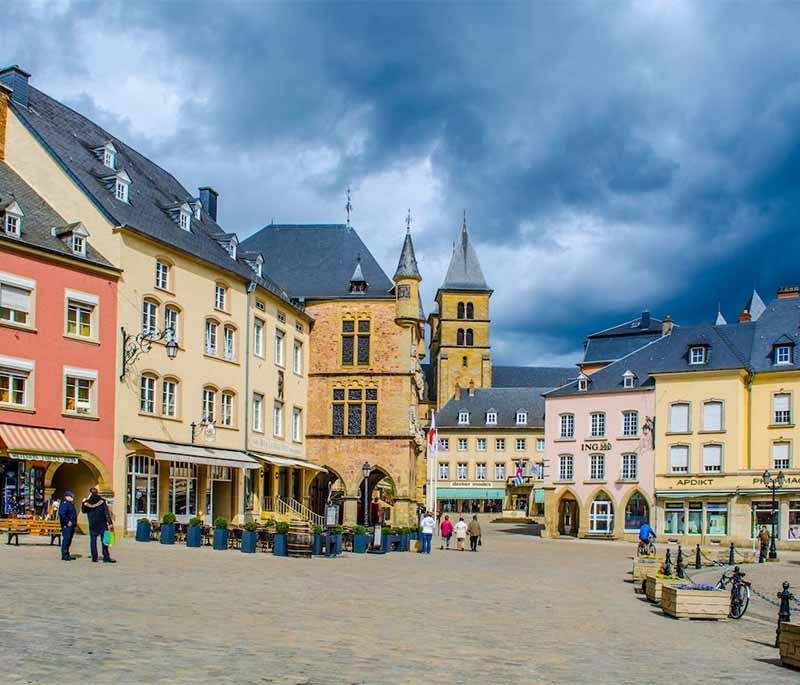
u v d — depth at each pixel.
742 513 63.50
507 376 144.00
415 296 61.69
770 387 64.50
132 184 46.84
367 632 15.59
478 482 113.31
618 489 69.31
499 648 14.77
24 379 36.84
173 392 44.34
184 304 45.06
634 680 12.45
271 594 20.59
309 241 66.81
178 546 34.06
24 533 28.81
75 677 10.12
